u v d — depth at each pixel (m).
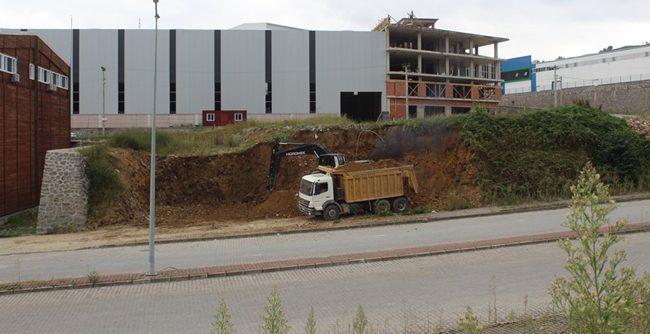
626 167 25.80
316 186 21.23
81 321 9.45
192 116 50.50
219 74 50.97
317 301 10.23
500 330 7.94
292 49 51.84
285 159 28.91
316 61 52.16
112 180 23.38
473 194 23.98
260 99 51.34
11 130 25.14
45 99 29.50
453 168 25.91
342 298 10.39
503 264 12.76
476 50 62.34
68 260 15.51
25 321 9.52
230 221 22.91
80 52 49.50
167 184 27.77
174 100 50.50
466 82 59.75
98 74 49.56
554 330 7.73
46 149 29.55
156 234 19.84
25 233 21.58
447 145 26.97
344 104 57.50
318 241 17.11
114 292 11.54
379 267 13.05
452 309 9.34
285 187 28.14
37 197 28.08
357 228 19.53
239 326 8.84
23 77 26.52
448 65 56.56
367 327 8.47
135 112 49.88
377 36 52.94
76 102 49.38
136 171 26.17
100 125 49.47
